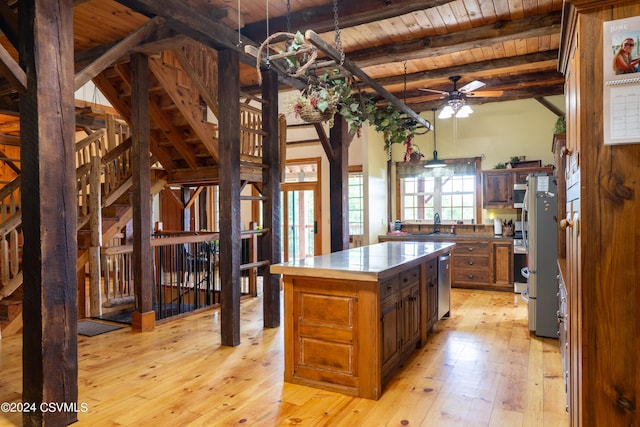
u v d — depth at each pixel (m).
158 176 6.02
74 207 2.47
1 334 4.08
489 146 7.21
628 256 1.41
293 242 8.65
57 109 2.38
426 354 3.68
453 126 7.47
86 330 4.36
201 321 4.76
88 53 4.70
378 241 7.43
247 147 4.87
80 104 6.77
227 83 3.88
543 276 4.14
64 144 2.41
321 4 3.78
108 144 5.65
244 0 3.65
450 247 4.74
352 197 8.16
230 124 3.89
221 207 3.92
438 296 4.50
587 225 1.46
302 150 8.44
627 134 1.39
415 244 4.90
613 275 1.43
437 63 5.48
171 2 3.17
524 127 6.96
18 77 2.27
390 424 2.46
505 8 3.86
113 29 4.21
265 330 4.39
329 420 2.50
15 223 4.32
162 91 4.82
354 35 4.46
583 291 1.47
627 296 1.42
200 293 6.27
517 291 6.41
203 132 5.05
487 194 6.94
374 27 4.25
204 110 7.26
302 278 3.02
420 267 3.89
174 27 3.34
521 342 4.00
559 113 6.66
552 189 4.11
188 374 3.19
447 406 2.68
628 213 1.41
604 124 1.42
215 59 4.96
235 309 3.87
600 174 1.44
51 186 2.35
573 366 1.89
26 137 2.32
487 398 2.79
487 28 4.20
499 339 4.10
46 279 2.33
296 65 3.21
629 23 1.39
